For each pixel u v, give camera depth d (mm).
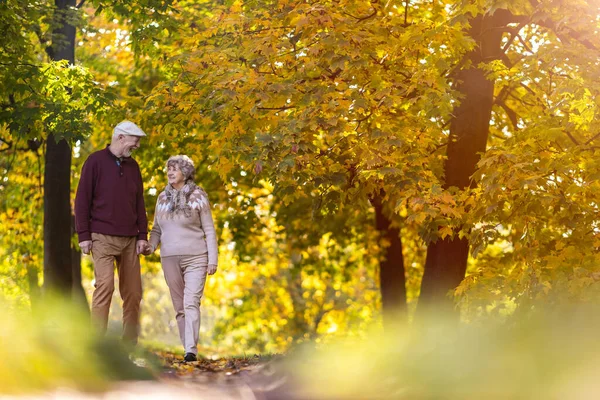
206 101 13391
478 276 11469
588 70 11531
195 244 10500
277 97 12539
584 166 11555
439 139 14586
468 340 6434
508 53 17469
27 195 24688
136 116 15234
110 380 6305
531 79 12375
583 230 11180
